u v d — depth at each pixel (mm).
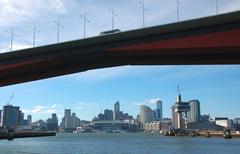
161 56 66125
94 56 68438
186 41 60750
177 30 61125
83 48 68000
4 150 131500
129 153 123438
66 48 68812
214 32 59438
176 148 155125
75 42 68188
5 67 72062
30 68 72750
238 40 58000
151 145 182250
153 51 63500
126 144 194250
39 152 123625
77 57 69438
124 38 64500
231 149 149625
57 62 71312
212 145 184500
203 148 156375
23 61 71438
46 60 70250
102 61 71562
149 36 63062
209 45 59406
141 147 162625
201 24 59688
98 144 193250
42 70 74812
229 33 58656
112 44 65812
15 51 71438
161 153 124188
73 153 122125
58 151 131125
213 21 59031
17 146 163625
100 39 66312
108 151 133375
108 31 66312
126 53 65938
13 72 73938
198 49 60250
